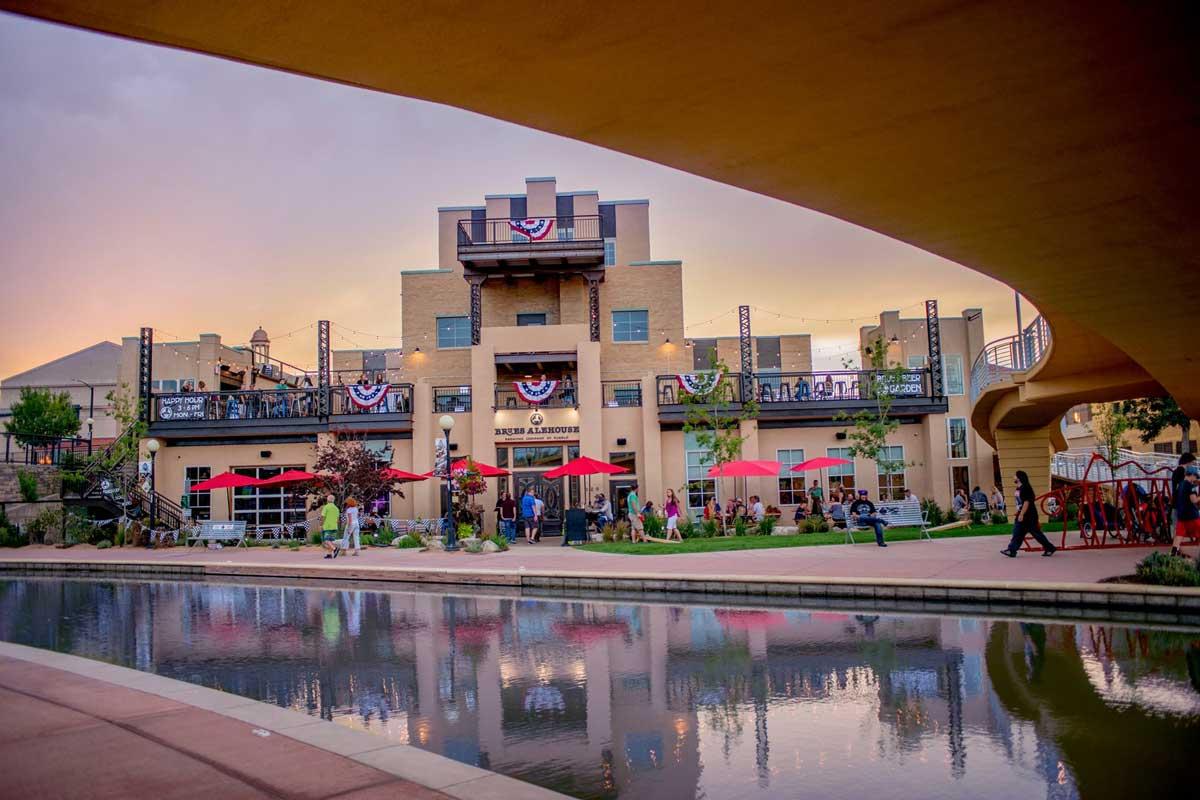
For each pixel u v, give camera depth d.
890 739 5.95
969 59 5.36
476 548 22.19
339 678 8.38
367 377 40.59
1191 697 6.82
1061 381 22.64
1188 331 13.82
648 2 4.41
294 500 30.28
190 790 4.64
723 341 40.12
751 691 7.48
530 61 4.97
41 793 4.58
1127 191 7.74
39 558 22.83
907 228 8.63
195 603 14.75
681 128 6.11
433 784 4.78
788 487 29.78
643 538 23.80
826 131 6.29
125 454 31.27
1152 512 17.77
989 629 10.26
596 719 6.69
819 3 4.59
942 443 29.80
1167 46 5.31
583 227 34.97
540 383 29.25
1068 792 4.84
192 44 4.50
